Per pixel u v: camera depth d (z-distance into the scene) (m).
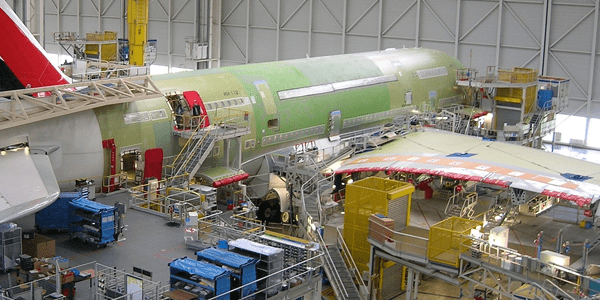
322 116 48.62
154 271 26.89
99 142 35.12
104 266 25.03
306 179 42.25
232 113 42.09
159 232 31.19
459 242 32.16
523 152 45.59
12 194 26.48
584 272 34.19
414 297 35.22
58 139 33.41
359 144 48.41
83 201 29.78
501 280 37.31
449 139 49.38
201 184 39.78
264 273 26.00
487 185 48.72
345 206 37.84
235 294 24.97
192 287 23.98
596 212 38.47
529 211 44.25
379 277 36.62
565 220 43.84
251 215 38.50
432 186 47.78
